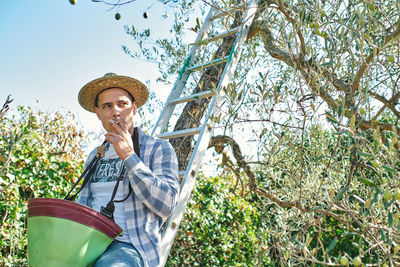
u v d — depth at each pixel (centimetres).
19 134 223
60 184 438
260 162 293
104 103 213
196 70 329
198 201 569
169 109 310
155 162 195
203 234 563
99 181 198
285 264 192
